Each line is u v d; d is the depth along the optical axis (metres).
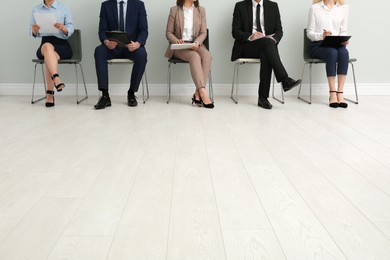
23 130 2.71
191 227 1.36
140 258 1.17
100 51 3.55
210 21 4.04
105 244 1.25
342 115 3.20
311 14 3.77
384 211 1.48
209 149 2.27
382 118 3.09
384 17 4.09
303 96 4.15
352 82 4.22
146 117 3.11
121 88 4.18
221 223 1.39
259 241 1.27
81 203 1.55
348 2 4.06
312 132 2.65
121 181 1.78
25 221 1.40
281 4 4.02
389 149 2.28
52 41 3.65
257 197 1.61
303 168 1.96
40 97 4.05
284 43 4.10
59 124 2.88
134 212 1.47
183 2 3.76
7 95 4.15
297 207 1.52
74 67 4.13
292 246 1.24
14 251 1.21
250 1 3.78
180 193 1.65
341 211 1.48
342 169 1.94
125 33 3.33
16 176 1.85
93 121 2.97
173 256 1.18
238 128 2.75
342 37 3.47
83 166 1.98
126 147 2.30
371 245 1.24
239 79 4.18
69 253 1.20
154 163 2.03
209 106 3.49
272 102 3.81
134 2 3.76
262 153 2.19
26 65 4.12
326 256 1.18
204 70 3.59
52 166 1.99
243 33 3.64
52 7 3.65
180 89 4.18
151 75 4.16
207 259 1.17
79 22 4.03
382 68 4.21
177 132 2.64
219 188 1.70
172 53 3.75
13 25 4.04
